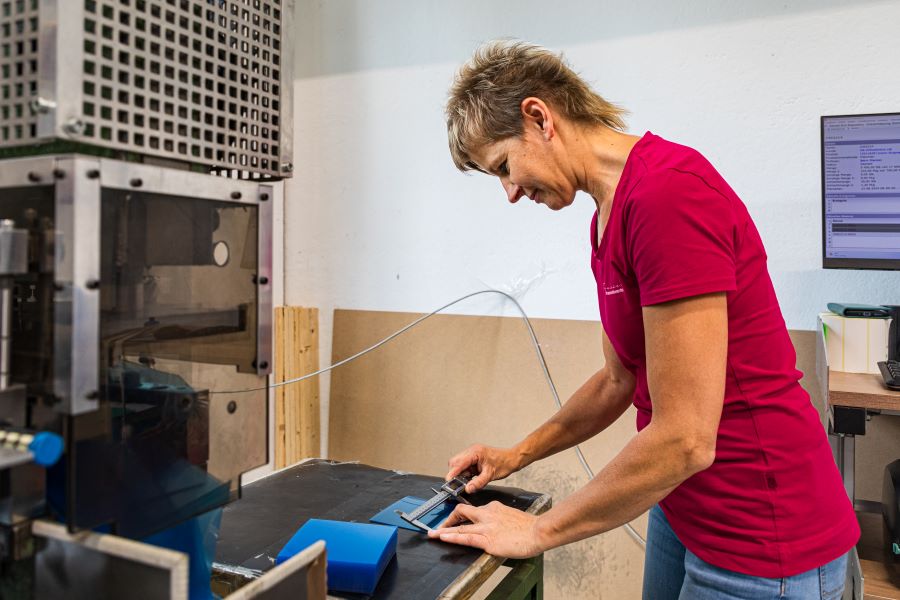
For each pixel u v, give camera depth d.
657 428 0.85
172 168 0.72
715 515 0.94
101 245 0.62
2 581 0.64
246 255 0.80
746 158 1.87
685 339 0.82
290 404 2.38
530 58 0.99
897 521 1.31
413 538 1.05
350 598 0.87
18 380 0.63
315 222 2.48
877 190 1.51
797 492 0.91
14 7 0.61
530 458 1.30
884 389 1.32
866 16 1.73
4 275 0.59
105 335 0.63
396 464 2.30
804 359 1.81
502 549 0.98
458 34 2.23
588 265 2.06
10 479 0.61
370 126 2.38
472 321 2.21
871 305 1.61
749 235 0.91
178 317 0.71
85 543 0.60
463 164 1.14
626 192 0.89
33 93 0.61
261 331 0.82
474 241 2.22
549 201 1.07
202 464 0.75
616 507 0.89
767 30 1.83
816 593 0.92
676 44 1.93
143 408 0.67
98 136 0.62
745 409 0.91
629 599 1.95
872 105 1.74
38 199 0.61
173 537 0.73
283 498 1.23
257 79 0.81
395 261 2.35
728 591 0.93
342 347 2.42
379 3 2.34
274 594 0.64
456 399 2.21
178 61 0.70
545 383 2.09
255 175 0.98
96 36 0.61
